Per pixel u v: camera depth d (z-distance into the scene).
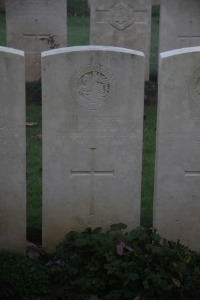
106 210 2.98
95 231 2.95
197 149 2.90
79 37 7.57
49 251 2.99
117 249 2.75
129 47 5.54
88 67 2.82
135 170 2.94
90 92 2.84
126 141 2.90
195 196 2.95
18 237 2.94
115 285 2.71
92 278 2.73
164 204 2.96
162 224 2.98
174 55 2.80
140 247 2.80
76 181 2.94
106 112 2.87
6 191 2.89
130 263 2.70
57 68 2.81
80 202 2.96
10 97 2.80
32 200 3.45
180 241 3.00
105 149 2.91
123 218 2.99
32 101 5.14
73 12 8.77
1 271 2.74
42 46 5.53
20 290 2.70
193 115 2.86
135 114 2.88
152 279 2.66
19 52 2.78
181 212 2.97
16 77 2.79
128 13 5.46
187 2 5.27
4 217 2.92
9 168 2.87
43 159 2.90
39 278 2.73
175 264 2.73
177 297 2.70
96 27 5.47
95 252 2.79
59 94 2.83
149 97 5.23
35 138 4.32
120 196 2.96
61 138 2.88
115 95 2.85
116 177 2.94
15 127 2.83
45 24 5.47
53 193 2.94
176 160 2.91
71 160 2.91
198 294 2.70
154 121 4.66
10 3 5.42
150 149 4.12
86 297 2.70
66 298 2.70
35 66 5.57
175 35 5.34
